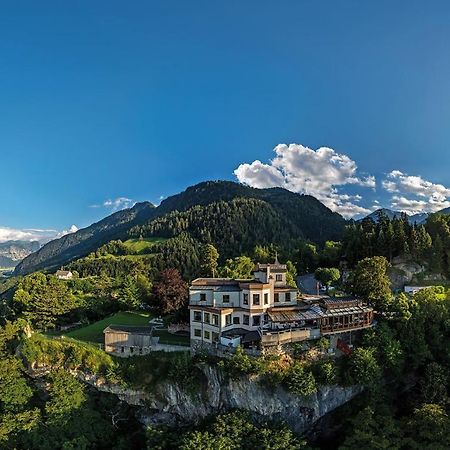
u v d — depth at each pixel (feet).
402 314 257.14
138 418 250.98
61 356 264.52
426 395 227.61
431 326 258.98
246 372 222.07
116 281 526.57
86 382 255.09
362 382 227.40
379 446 191.83
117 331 260.01
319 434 236.02
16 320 322.55
